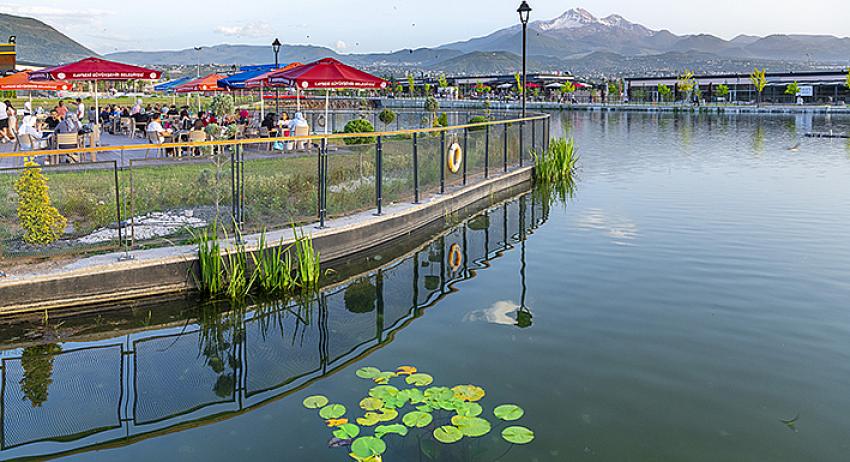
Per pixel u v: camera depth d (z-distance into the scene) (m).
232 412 4.90
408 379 5.30
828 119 51.03
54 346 6.29
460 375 5.44
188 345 6.36
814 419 4.67
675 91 88.75
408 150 12.17
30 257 7.50
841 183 16.33
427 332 6.54
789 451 4.25
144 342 6.43
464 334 6.45
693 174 18.44
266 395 5.18
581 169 19.91
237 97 45.41
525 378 5.37
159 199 8.45
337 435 4.38
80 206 8.38
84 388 5.35
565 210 13.11
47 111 28.33
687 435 4.45
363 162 10.98
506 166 16.45
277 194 9.46
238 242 8.23
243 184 8.85
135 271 7.45
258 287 8.11
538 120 19.38
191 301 7.61
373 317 7.09
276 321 7.04
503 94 111.88
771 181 16.84
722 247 9.79
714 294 7.58
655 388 5.17
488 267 9.04
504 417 4.62
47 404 5.08
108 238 8.07
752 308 7.07
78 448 4.42
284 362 5.88
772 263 8.88
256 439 4.48
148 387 5.38
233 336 6.61
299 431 4.58
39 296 6.95
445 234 11.23
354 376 5.49
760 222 11.56
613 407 4.84
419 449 4.24
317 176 10.02
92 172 9.39
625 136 34.03
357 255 9.73
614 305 7.24
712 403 4.91
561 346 6.07
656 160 22.27
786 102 79.25
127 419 4.82
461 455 4.16
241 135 19.25
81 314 7.09
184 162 8.38
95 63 15.52
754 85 80.06
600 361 5.70
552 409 4.81
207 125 18.08
